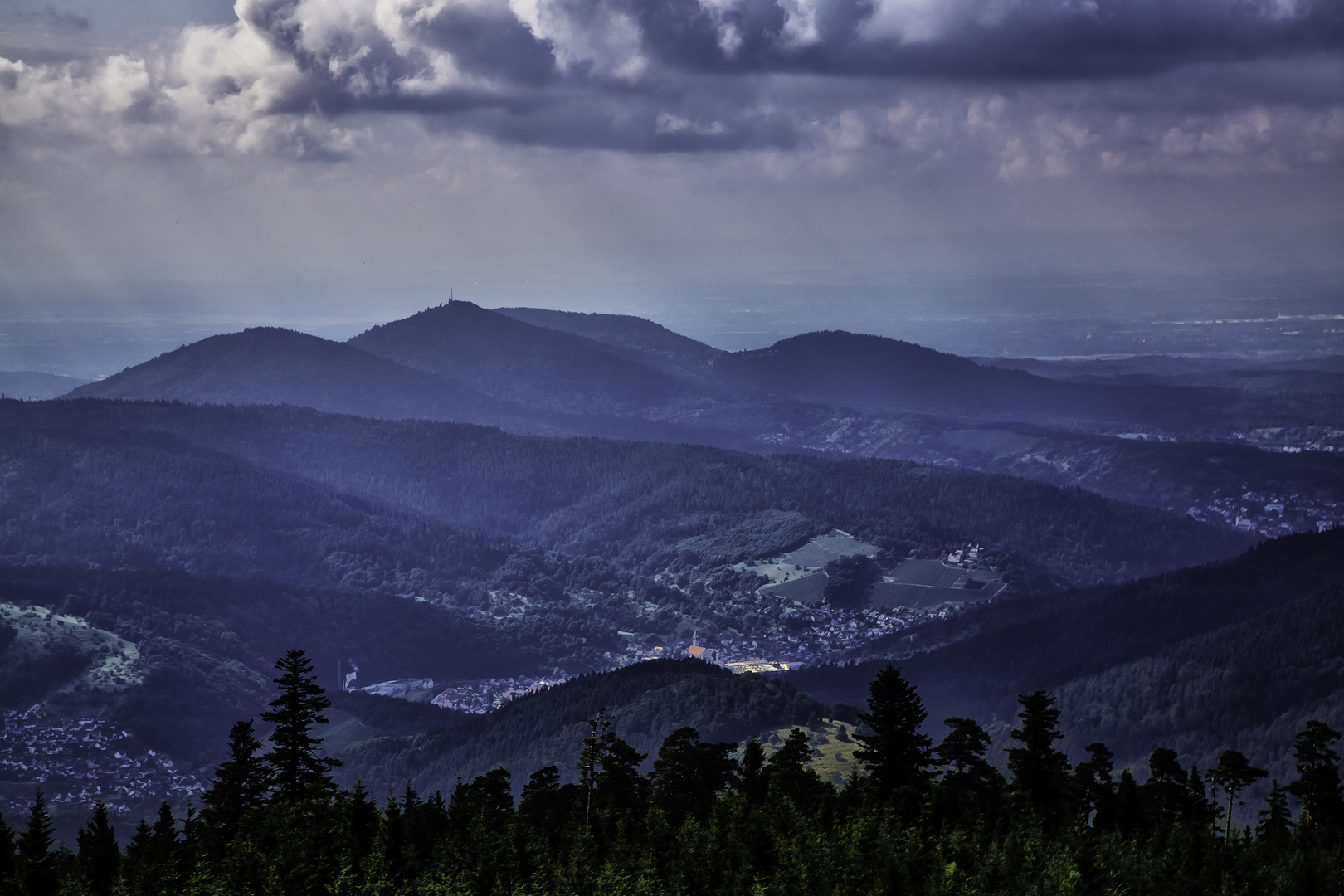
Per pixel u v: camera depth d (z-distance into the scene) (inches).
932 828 4643.2
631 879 4254.4
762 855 4409.5
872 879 4215.1
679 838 4574.3
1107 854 4313.5
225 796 4894.2
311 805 4847.4
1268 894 4069.9
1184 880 4183.1
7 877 4475.9
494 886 4315.9
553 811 5007.4
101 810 4985.2
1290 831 4719.5
